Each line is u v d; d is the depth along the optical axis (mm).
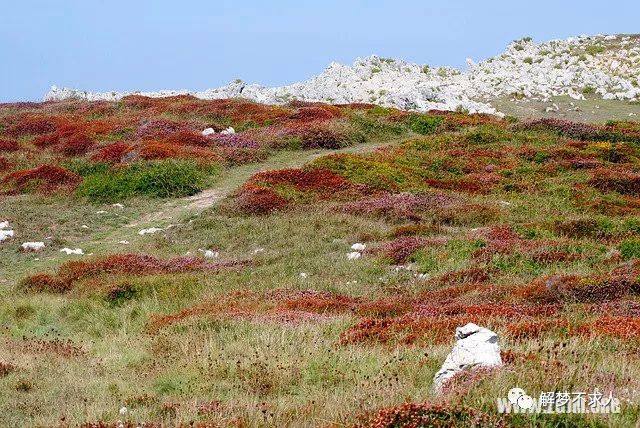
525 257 24578
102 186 38625
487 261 24688
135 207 36875
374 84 79875
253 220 32750
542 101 69625
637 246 24391
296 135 49031
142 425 10914
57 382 14938
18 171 42406
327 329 17734
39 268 28281
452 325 16562
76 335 20984
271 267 26297
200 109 60219
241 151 45562
